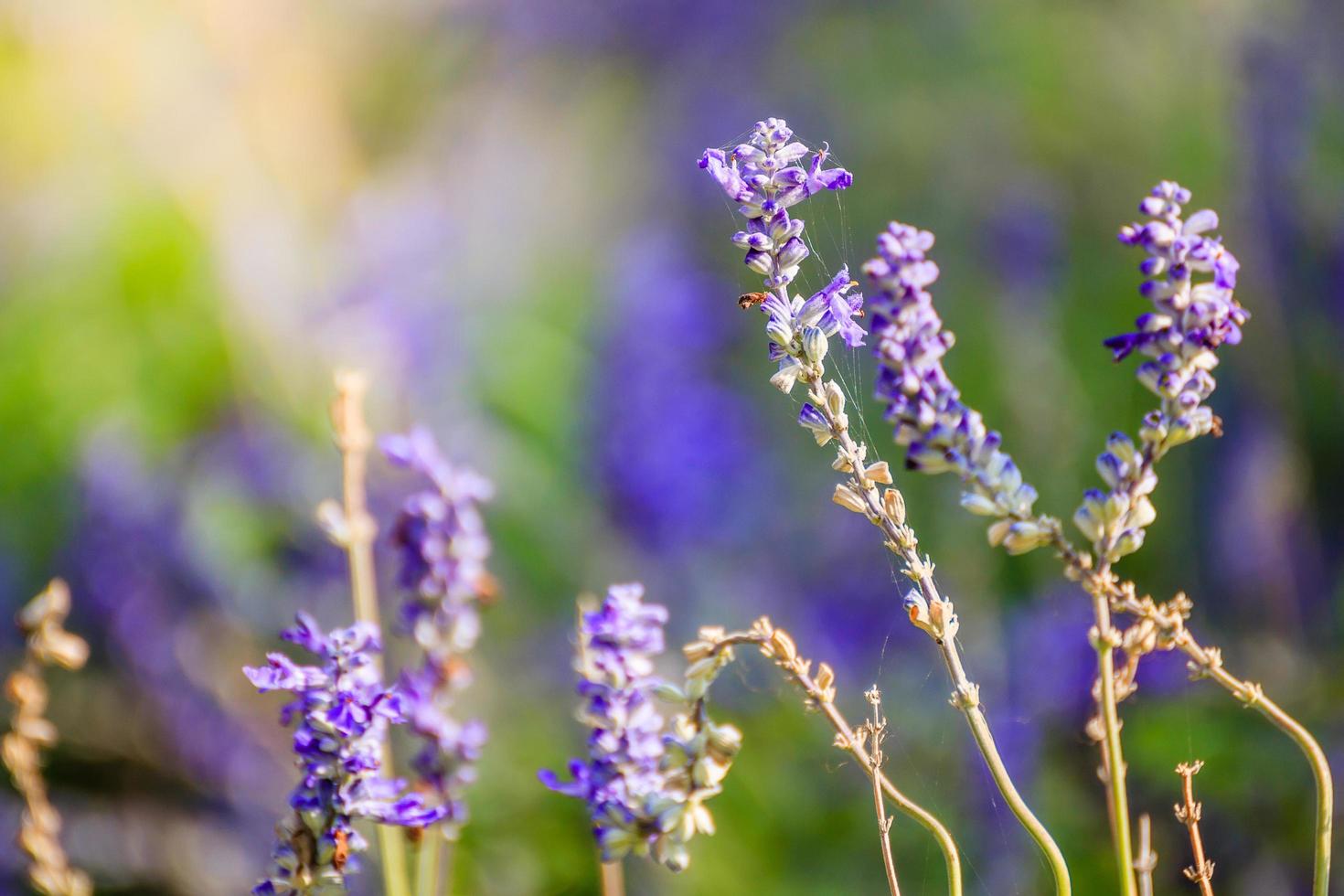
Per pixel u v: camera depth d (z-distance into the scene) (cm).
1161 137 279
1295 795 157
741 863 177
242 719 210
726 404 256
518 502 242
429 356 266
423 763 125
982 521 211
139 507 227
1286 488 198
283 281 275
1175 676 171
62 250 279
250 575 221
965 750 174
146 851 197
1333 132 242
